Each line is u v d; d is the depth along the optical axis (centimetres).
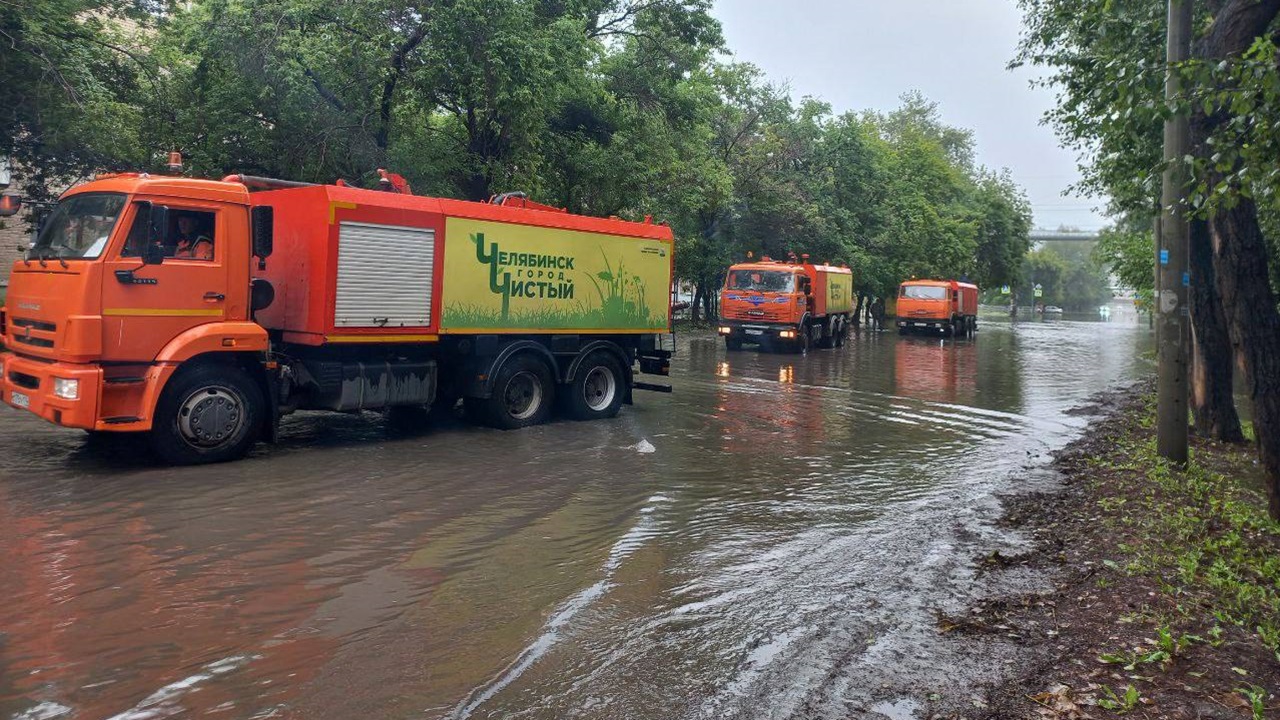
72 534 616
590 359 1236
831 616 507
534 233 1146
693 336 3550
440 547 624
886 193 5006
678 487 841
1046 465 1018
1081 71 1155
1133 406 1596
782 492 837
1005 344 3741
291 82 1603
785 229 4097
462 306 1067
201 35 1656
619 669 428
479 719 372
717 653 450
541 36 1881
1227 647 455
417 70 1744
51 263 809
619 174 2327
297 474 831
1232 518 721
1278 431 701
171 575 542
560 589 545
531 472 883
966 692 407
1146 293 2462
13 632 447
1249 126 566
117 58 1852
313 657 431
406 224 1005
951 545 664
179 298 826
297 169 1788
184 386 835
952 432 1258
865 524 724
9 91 1560
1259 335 709
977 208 6544
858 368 2320
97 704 374
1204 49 793
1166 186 956
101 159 1761
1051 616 510
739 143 4069
